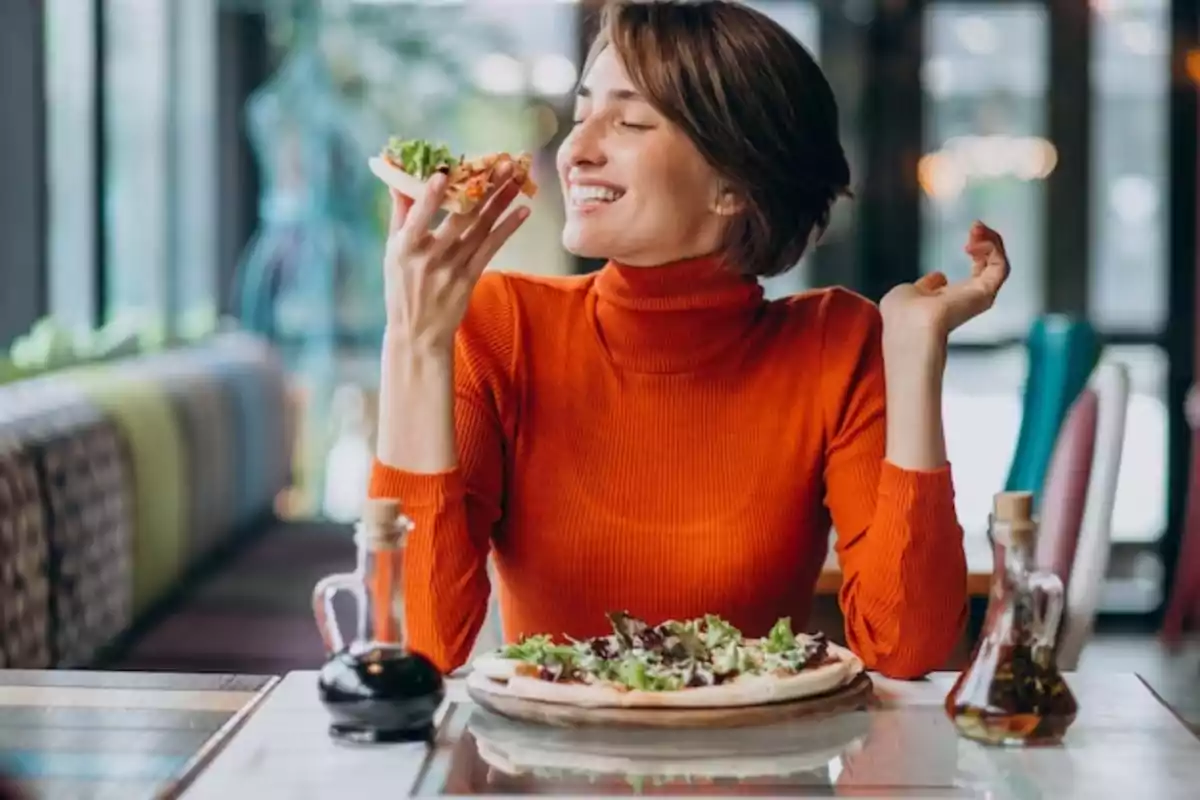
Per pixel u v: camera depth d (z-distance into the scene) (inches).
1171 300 239.9
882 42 239.1
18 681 67.9
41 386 155.2
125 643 158.1
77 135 213.8
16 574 121.1
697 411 77.5
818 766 56.1
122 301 228.8
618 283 78.0
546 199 245.0
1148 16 237.9
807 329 79.2
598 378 78.1
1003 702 58.5
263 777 54.6
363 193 254.8
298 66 253.8
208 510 196.7
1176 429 241.0
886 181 240.5
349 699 57.8
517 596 78.9
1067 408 109.8
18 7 192.1
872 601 72.7
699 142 75.3
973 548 226.4
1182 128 238.2
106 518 148.4
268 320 257.1
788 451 77.4
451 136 250.8
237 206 256.2
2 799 53.4
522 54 247.3
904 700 65.4
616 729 58.7
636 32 75.9
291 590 185.9
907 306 72.3
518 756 56.9
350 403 256.1
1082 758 57.4
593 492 76.9
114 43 225.0
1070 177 239.5
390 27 251.4
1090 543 95.7
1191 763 56.9
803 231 79.8
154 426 172.1
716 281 77.7
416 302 69.9
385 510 59.0
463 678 69.2
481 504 76.6
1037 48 238.7
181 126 252.1
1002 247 74.4
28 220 193.9
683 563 75.9
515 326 79.0
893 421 72.6
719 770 55.4
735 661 61.9
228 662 153.9
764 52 76.2
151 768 56.6
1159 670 215.8
